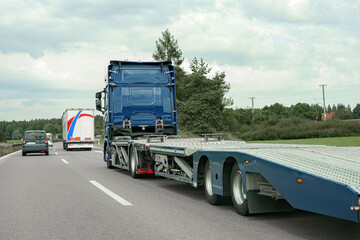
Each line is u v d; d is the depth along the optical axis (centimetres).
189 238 507
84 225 595
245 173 602
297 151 620
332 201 422
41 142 2916
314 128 6066
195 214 666
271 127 6581
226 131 7006
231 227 565
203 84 6116
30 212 703
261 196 611
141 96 1466
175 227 571
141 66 1481
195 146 829
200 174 780
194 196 876
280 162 519
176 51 6769
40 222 620
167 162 948
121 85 1455
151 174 1302
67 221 625
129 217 649
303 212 675
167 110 1480
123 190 980
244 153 600
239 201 648
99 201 814
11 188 1033
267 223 589
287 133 6059
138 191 961
